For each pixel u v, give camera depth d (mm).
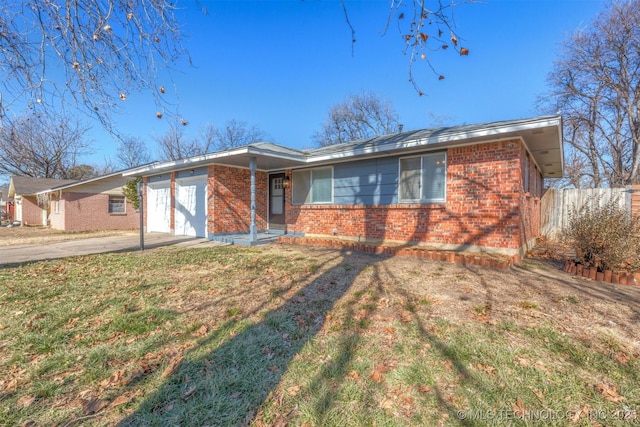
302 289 4906
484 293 4652
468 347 3018
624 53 16109
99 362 2838
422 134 8664
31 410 2213
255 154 9219
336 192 10453
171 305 4297
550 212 12195
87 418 2135
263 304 4270
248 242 9805
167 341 3232
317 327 3525
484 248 7527
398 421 2080
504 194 7262
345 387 2439
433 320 3660
